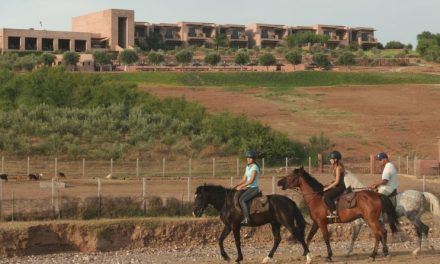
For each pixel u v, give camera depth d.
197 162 51.34
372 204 19.23
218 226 25.80
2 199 26.69
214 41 177.12
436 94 94.56
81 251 23.77
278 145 54.25
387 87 100.44
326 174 48.41
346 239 26.83
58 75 68.31
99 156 50.34
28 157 46.62
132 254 23.30
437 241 25.70
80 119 58.72
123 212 26.56
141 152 52.47
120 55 132.75
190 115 62.97
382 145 64.25
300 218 19.34
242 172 48.25
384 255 19.64
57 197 26.36
